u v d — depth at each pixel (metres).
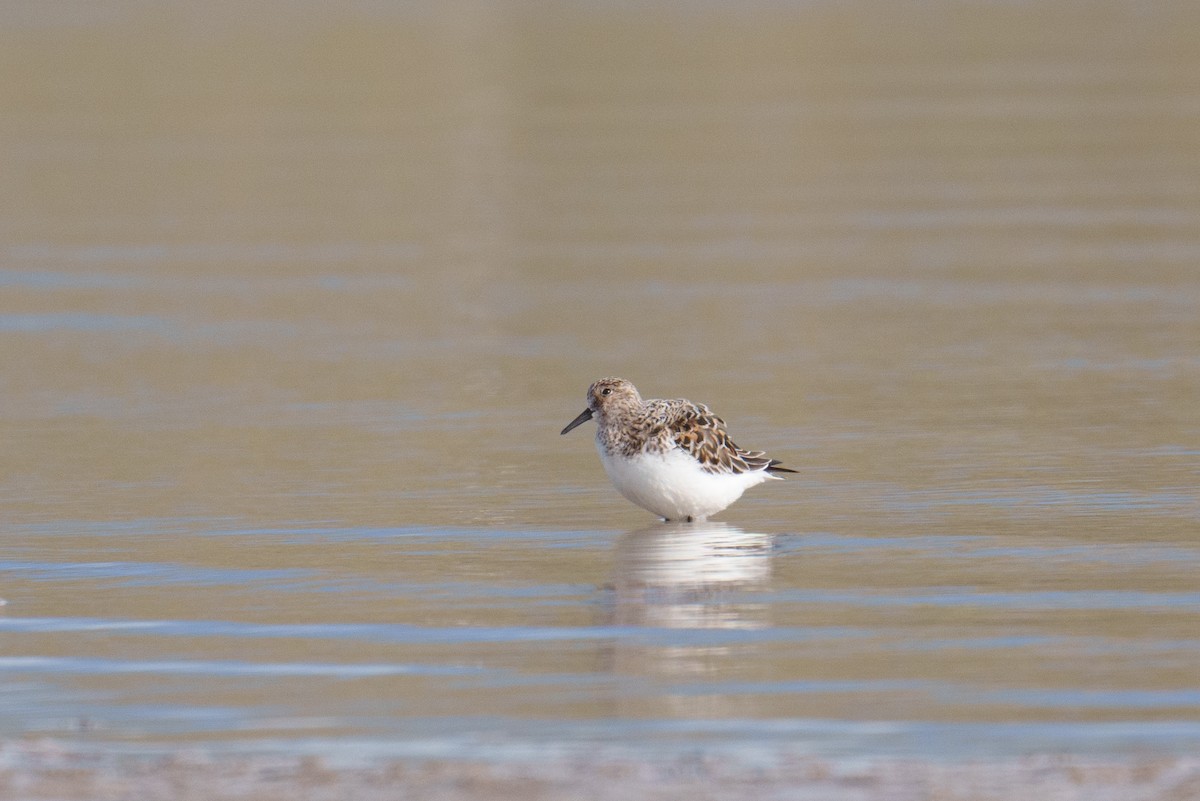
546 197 33.16
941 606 11.62
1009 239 28.05
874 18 63.69
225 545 13.70
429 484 15.73
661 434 13.84
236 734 9.32
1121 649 10.57
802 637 10.97
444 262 27.75
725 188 33.56
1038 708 9.52
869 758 8.75
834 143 38.31
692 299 24.58
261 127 43.12
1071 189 32.22
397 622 11.49
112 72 53.12
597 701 9.77
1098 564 12.62
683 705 9.68
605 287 25.56
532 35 60.97
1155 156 35.34
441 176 35.66
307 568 12.97
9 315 24.44
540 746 9.05
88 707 9.82
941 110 42.19
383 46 58.88
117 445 17.47
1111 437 16.81
